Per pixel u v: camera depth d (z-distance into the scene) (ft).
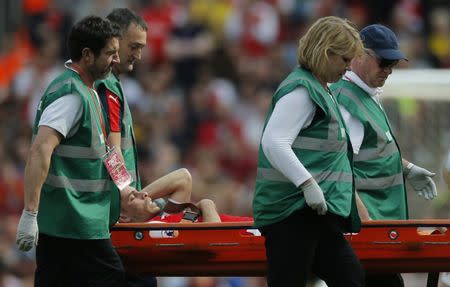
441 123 129.70
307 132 75.61
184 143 173.88
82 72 77.15
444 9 193.06
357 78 84.79
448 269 81.87
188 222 82.53
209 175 161.38
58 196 75.87
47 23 189.26
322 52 75.00
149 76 181.98
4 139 170.91
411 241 81.25
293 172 73.72
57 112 75.00
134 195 82.84
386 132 84.58
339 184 75.97
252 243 81.15
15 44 187.62
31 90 179.83
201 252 81.46
